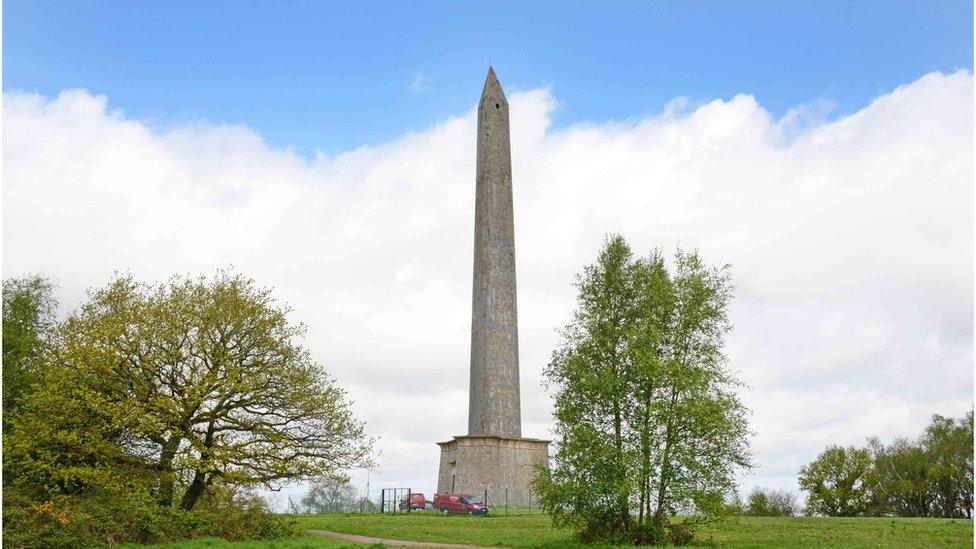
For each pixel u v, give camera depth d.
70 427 31.50
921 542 27.70
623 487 25.30
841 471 84.69
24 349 42.19
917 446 83.25
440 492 55.31
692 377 26.41
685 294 28.34
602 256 29.95
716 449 26.39
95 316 34.28
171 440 32.31
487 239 57.00
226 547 25.45
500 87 61.16
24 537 23.30
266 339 33.94
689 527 27.11
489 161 58.56
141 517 27.50
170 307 33.41
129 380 32.78
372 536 31.67
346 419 34.16
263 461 32.06
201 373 32.91
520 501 52.62
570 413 27.98
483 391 54.38
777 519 46.94
